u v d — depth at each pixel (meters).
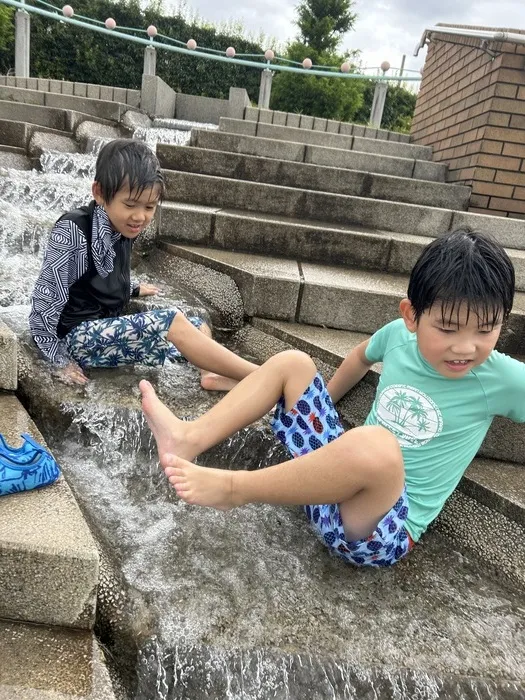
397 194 4.90
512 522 1.86
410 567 1.78
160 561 1.62
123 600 1.43
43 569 1.30
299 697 1.36
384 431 1.49
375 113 9.40
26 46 8.55
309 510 1.77
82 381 2.25
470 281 1.44
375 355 2.07
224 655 1.36
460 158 5.25
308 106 13.34
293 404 1.74
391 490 1.48
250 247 3.68
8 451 1.52
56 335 2.25
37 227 3.62
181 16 13.70
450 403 1.77
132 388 2.28
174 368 2.54
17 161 5.25
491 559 1.82
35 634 1.30
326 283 2.98
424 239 4.04
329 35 15.86
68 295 2.27
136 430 2.10
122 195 2.13
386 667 1.38
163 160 4.75
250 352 2.91
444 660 1.42
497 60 4.55
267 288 2.98
